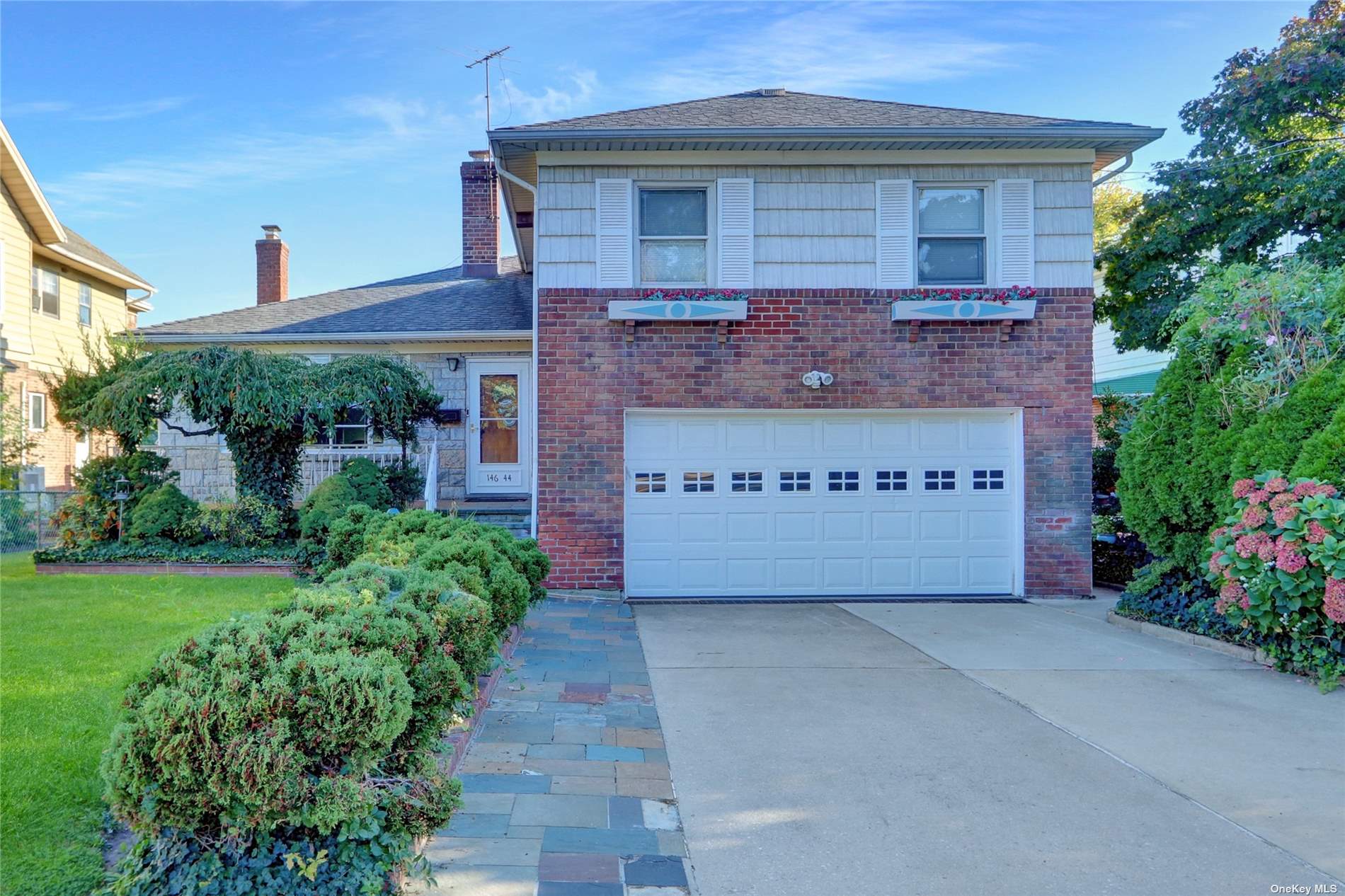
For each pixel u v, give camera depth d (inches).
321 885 111.4
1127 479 330.3
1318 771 174.9
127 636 259.8
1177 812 155.3
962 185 390.0
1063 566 390.6
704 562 391.5
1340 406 261.3
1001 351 387.9
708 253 388.2
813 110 424.5
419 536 271.3
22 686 207.5
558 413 380.8
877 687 238.4
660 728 201.6
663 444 390.9
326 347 543.5
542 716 208.8
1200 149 528.1
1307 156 486.0
